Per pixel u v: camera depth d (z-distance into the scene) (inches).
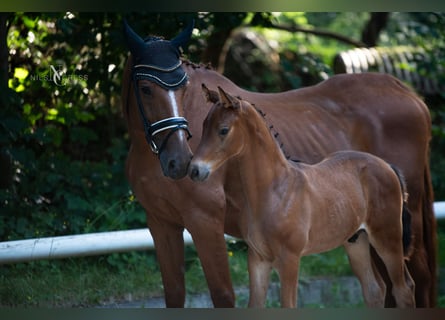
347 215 286.8
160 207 289.6
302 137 318.3
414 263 337.4
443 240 500.4
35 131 421.4
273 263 273.1
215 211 283.1
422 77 629.0
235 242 456.1
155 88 268.7
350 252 318.0
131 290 401.1
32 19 446.0
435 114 640.4
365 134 332.5
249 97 316.2
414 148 336.2
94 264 413.4
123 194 452.8
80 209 433.1
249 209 272.1
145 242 385.7
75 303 378.6
